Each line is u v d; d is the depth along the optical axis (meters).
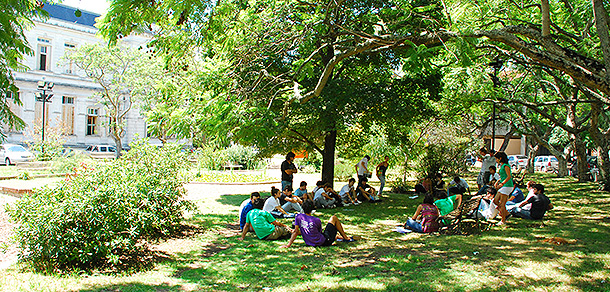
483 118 21.48
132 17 6.31
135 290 4.79
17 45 4.74
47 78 36.69
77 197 5.68
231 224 9.20
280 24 9.73
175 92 10.93
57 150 21.00
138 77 29.53
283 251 6.88
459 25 8.36
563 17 11.47
